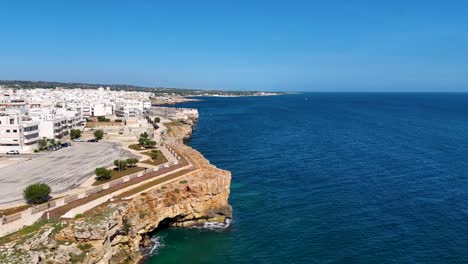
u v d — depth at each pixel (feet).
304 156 422.00
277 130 645.51
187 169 284.00
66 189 243.40
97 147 408.87
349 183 312.50
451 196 273.13
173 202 228.22
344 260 187.32
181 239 216.95
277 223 233.76
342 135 577.02
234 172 354.95
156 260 193.77
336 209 253.44
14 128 374.63
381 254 191.93
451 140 515.91
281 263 186.91
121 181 248.32
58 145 406.82
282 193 289.94
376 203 263.08
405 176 329.72
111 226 180.04
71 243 166.30
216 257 195.42
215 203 242.58
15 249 150.10
